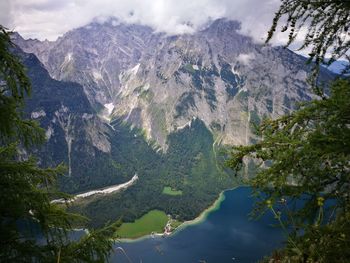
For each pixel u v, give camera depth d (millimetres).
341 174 6398
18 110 8852
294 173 6551
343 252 5715
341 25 6266
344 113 6148
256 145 7066
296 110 6961
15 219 8984
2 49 7676
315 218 6578
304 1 6270
